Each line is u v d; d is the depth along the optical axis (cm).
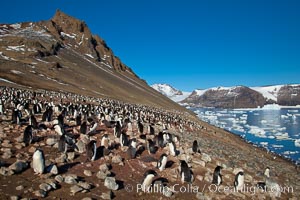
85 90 9344
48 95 5497
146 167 1798
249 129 11700
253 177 2275
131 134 2445
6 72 8100
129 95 11519
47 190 1309
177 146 2392
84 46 16650
